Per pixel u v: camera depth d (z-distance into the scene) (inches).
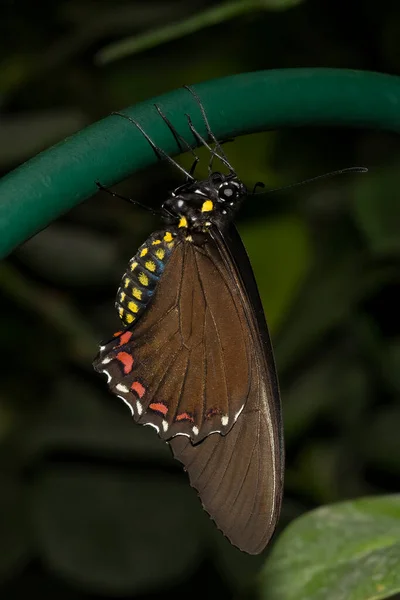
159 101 20.8
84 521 27.0
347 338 26.6
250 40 25.8
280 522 26.8
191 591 29.5
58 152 20.4
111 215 26.6
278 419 21.2
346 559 21.2
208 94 20.9
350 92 21.1
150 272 21.7
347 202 25.6
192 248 21.7
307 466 26.9
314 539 21.3
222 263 21.6
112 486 27.1
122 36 26.3
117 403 27.2
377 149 25.9
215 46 25.8
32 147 25.7
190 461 21.3
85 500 27.0
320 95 21.1
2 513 27.1
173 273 21.7
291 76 21.0
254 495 21.1
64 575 26.7
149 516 27.0
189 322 21.6
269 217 25.3
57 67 26.3
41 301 26.4
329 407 26.7
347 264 25.7
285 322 25.6
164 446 26.9
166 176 26.4
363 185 25.3
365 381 26.6
